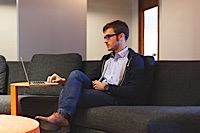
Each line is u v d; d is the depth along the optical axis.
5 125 1.49
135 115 1.90
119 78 2.50
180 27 4.07
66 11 4.49
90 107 2.32
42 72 3.20
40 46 4.41
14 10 5.41
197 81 2.44
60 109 2.20
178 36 4.12
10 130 1.39
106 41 2.60
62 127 2.19
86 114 2.27
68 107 2.22
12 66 3.35
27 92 3.15
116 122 2.01
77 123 2.35
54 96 2.95
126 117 1.94
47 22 4.43
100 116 2.15
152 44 5.33
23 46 4.35
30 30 4.38
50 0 4.43
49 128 2.15
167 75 2.58
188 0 3.87
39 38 4.40
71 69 3.13
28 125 1.49
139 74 2.43
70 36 4.50
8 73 3.33
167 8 4.43
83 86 2.42
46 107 2.57
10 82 3.29
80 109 2.33
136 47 6.01
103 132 2.13
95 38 6.15
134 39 6.13
